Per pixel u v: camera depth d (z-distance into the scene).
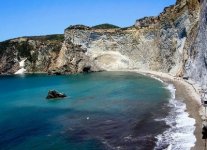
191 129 42.91
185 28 106.50
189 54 91.88
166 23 122.38
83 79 119.62
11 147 39.53
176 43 113.62
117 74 129.62
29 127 49.03
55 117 55.62
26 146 39.59
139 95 74.06
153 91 78.69
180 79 94.38
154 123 47.31
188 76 89.69
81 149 37.69
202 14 78.25
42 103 72.06
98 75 130.88
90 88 92.94
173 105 59.31
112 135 42.81
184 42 107.12
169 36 119.50
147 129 44.56
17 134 45.19
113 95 76.75
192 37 93.56
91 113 57.28
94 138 41.84
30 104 71.62
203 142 37.59
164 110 55.62
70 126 48.59
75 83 108.50
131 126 46.72
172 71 111.81
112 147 37.97
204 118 47.09
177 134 41.22
